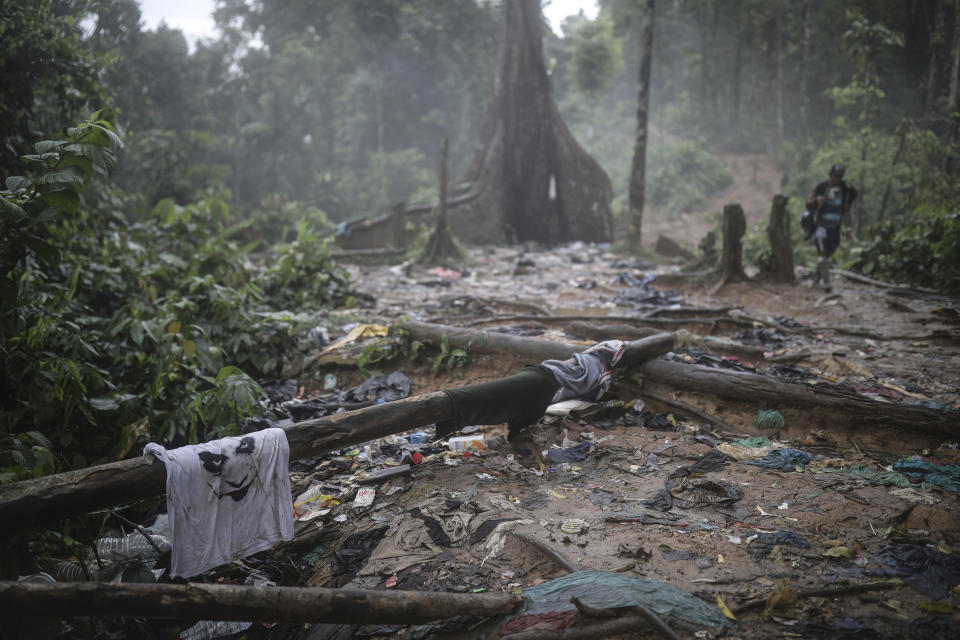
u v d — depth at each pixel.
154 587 2.52
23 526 2.94
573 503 3.86
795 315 8.62
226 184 31.75
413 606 2.78
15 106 6.32
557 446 4.80
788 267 10.42
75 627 3.27
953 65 25.14
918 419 4.48
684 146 37.59
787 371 5.92
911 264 10.75
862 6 30.94
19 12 6.20
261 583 3.58
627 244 16.78
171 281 7.64
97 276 6.76
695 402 5.30
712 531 3.44
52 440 4.59
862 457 4.33
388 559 3.45
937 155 19.77
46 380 4.56
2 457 3.66
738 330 7.71
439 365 6.52
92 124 4.02
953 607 2.71
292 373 6.87
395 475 4.46
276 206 19.69
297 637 3.23
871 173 20.34
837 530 3.39
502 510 3.81
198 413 4.96
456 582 3.16
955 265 9.99
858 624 2.61
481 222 19.06
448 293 10.65
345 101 38.09
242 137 33.72
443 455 4.73
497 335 6.46
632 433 4.93
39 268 6.03
